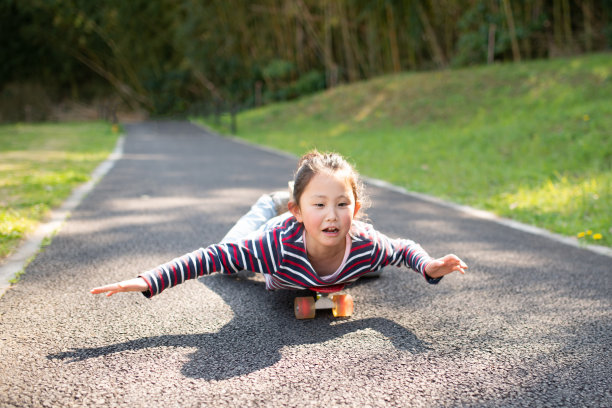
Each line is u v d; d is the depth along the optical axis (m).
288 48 26.02
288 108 19.86
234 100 27.30
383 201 5.88
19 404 1.75
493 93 13.89
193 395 1.82
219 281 3.03
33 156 9.90
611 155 7.14
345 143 12.29
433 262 2.25
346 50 23.41
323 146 11.87
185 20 29.69
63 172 7.36
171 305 2.65
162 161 9.63
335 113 17.48
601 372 1.98
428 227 4.58
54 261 3.36
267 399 1.79
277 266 2.33
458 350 2.17
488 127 11.02
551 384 1.90
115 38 30.55
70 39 30.22
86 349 2.16
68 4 29.67
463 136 10.27
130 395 1.82
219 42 27.81
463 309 2.62
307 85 24.19
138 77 31.95
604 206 4.96
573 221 4.55
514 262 3.48
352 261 2.35
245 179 7.39
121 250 3.66
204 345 2.21
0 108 29.66
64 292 2.81
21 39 30.00
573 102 11.45
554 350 2.17
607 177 6.10
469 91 14.66
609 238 3.98
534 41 17.69
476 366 2.04
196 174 7.83
